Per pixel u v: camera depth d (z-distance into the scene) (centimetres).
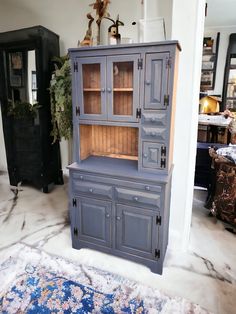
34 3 303
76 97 179
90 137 217
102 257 196
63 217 256
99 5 196
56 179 339
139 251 181
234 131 274
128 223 179
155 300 157
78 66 171
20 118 303
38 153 306
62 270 182
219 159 239
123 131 207
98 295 161
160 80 153
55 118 247
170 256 198
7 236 222
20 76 298
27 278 174
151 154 169
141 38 192
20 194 314
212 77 521
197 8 159
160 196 164
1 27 328
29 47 281
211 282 172
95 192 181
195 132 181
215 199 250
